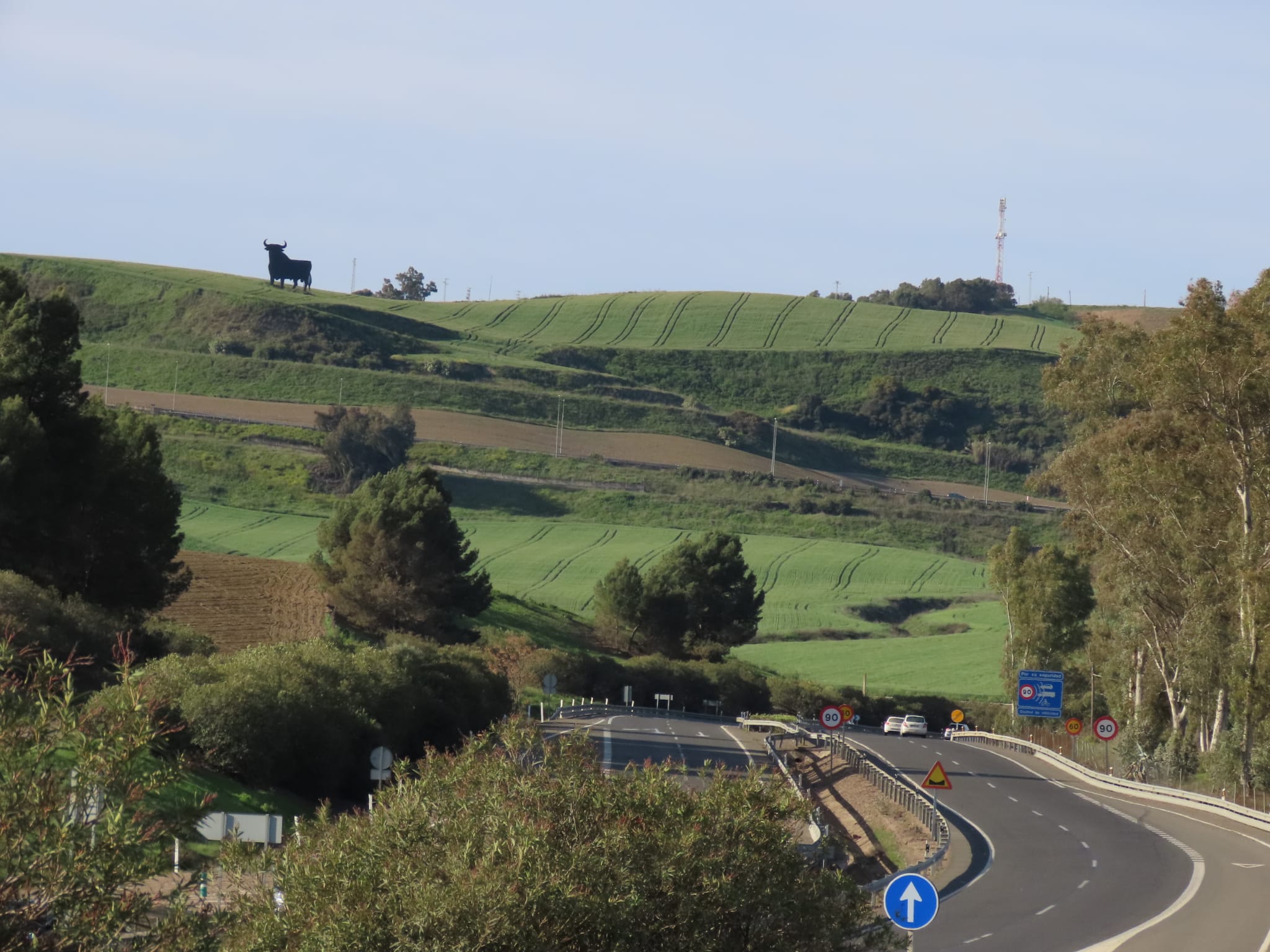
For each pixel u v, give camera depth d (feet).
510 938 84.84
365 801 332.19
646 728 595.06
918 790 375.25
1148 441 492.95
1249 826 350.43
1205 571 470.80
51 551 419.95
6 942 66.44
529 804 97.35
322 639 409.08
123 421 513.86
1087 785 461.37
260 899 91.45
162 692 278.46
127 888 75.15
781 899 99.71
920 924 139.74
